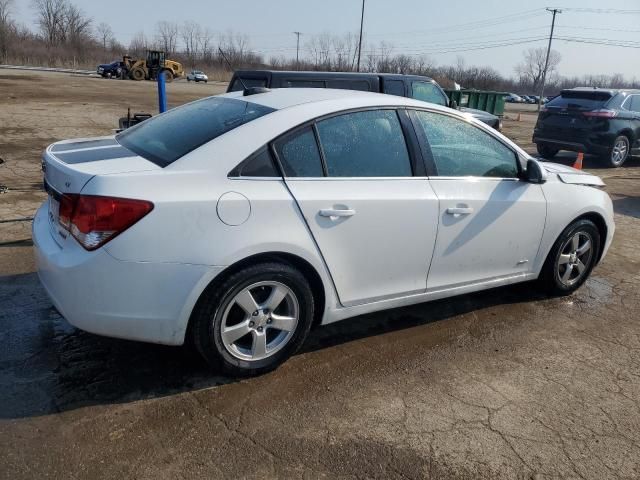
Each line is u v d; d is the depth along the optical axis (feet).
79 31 300.20
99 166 9.25
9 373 10.00
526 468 8.42
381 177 10.91
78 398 9.39
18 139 37.32
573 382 10.84
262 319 10.00
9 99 63.98
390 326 12.76
